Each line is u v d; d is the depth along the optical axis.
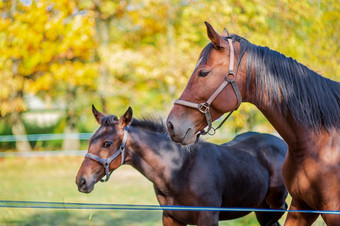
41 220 7.08
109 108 14.55
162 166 4.29
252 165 4.85
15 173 12.66
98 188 10.15
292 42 7.26
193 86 2.83
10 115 17.17
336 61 6.98
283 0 7.52
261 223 5.43
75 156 15.84
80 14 12.20
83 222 6.94
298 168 2.88
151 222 6.92
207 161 4.41
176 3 11.94
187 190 4.24
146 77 12.25
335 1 7.18
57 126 18.86
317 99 2.83
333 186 2.71
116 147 4.39
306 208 3.04
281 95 2.80
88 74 12.74
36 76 14.20
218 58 2.80
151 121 4.52
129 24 13.12
